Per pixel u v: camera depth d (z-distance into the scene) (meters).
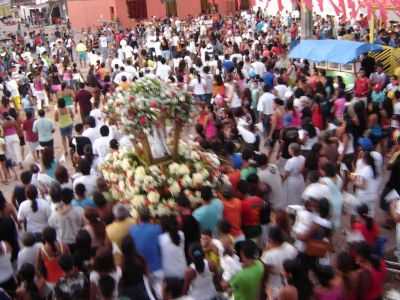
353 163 10.33
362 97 13.49
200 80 15.52
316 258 6.70
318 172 8.18
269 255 6.26
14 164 13.32
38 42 34.66
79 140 11.09
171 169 9.02
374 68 15.66
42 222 7.95
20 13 63.53
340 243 8.54
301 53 16.41
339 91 12.88
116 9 41.81
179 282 5.91
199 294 6.27
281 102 12.02
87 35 35.12
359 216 7.04
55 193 7.48
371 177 8.66
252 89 14.48
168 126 9.53
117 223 7.15
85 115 14.98
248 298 5.88
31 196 7.88
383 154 11.09
